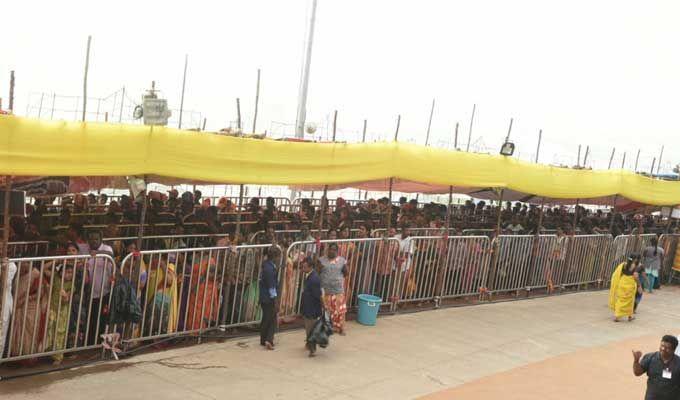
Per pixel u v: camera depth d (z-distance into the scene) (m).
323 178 11.62
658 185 19.45
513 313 15.36
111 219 13.11
